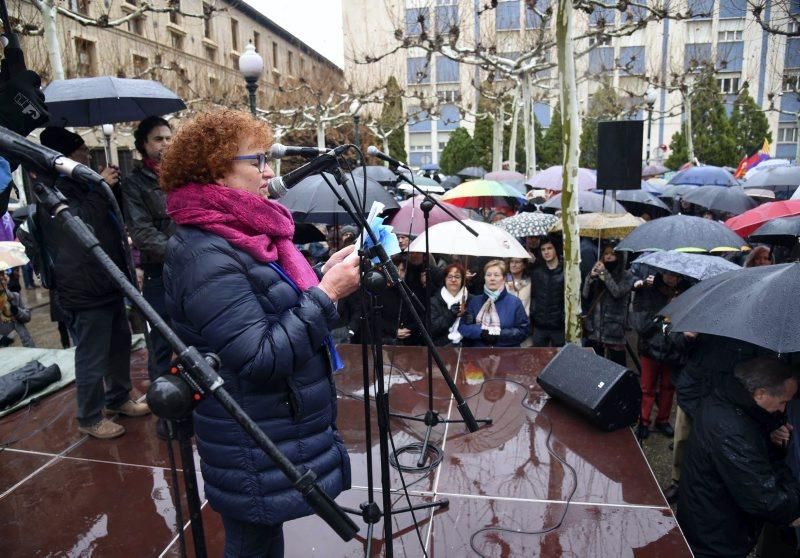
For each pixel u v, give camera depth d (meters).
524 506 2.86
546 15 11.85
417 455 3.36
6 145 1.27
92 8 13.73
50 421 3.74
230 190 1.56
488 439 3.53
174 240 1.59
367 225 2.07
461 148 28.22
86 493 2.97
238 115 1.63
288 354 1.52
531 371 4.55
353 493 3.00
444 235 4.39
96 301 3.29
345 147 2.05
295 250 1.76
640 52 26.22
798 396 3.30
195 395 1.26
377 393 2.09
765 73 26.98
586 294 5.88
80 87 3.64
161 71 16.39
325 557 2.53
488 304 5.21
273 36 31.08
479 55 12.65
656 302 5.02
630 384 3.58
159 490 2.98
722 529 3.00
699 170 10.27
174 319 1.62
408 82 31.14
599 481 3.06
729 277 2.93
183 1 21.50
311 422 1.66
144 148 3.31
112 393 3.73
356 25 29.30
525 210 9.94
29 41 9.63
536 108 36.25
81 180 1.29
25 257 5.79
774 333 2.49
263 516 1.61
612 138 5.46
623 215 6.09
